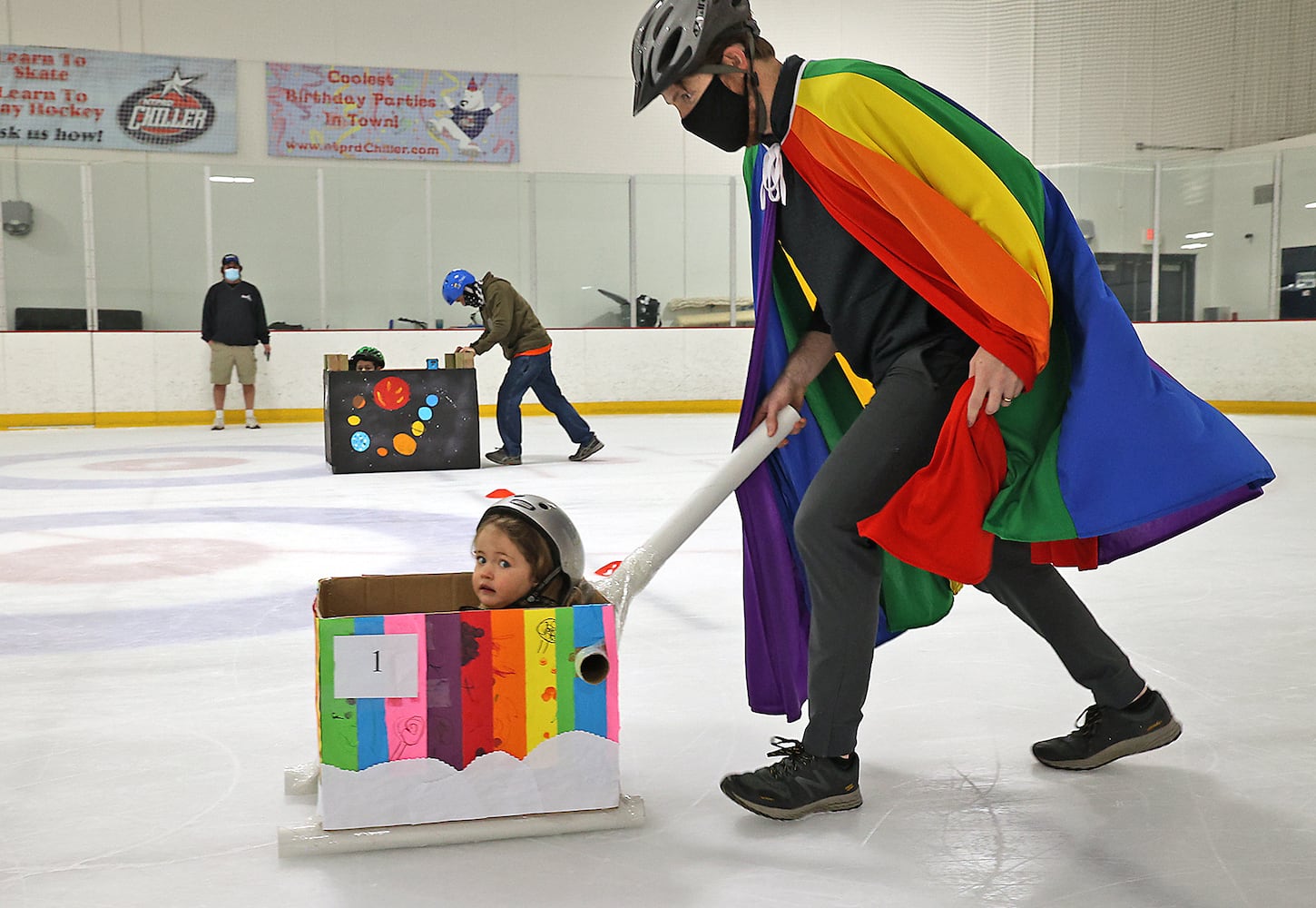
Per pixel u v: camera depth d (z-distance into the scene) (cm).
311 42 1162
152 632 277
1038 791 167
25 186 1058
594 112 1244
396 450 658
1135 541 160
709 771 178
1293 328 1083
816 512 151
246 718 207
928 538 143
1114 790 168
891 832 152
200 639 269
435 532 434
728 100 147
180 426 1074
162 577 346
